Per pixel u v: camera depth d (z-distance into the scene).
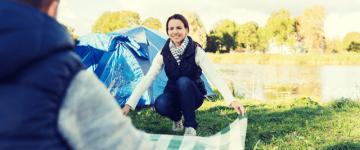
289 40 61.62
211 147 3.42
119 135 1.03
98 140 1.01
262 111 6.12
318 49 60.16
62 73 0.98
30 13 0.98
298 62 45.84
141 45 6.92
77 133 0.99
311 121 5.30
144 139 1.10
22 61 0.94
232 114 5.86
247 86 11.23
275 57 48.19
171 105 4.50
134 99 3.80
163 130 4.91
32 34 0.95
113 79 6.43
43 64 0.96
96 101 1.02
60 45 0.99
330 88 10.84
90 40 6.43
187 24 4.25
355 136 4.60
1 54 0.92
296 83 12.62
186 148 3.42
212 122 5.36
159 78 6.61
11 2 0.99
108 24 59.78
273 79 14.60
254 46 63.75
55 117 0.96
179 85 4.23
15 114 0.92
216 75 4.02
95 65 6.49
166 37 7.46
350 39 60.66
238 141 3.41
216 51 63.94
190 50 4.21
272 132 4.71
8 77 0.94
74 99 0.99
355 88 10.05
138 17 60.22
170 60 4.25
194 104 4.30
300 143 4.32
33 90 0.94
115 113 1.04
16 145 0.92
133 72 6.48
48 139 0.95
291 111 6.01
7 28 0.94
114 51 6.52
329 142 4.35
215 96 7.33
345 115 5.66
